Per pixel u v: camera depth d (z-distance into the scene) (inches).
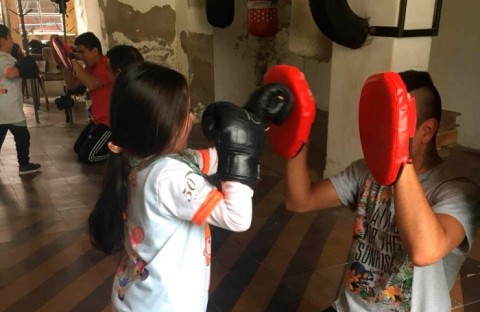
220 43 228.2
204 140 207.2
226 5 203.0
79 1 339.9
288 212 132.0
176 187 42.5
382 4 118.8
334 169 145.1
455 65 182.1
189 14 220.4
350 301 48.1
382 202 45.3
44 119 247.1
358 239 47.7
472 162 166.7
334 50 135.8
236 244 113.7
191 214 42.5
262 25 181.3
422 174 44.0
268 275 100.3
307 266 103.8
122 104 42.1
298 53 152.5
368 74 127.0
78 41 171.6
